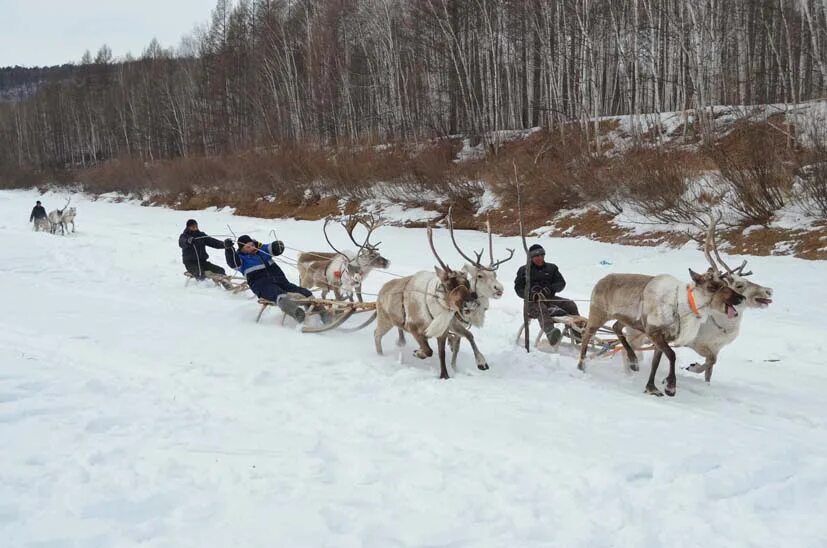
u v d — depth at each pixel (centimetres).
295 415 619
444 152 2791
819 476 475
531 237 2080
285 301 1006
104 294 1270
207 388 697
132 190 4619
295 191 3200
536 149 2584
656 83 2505
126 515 427
